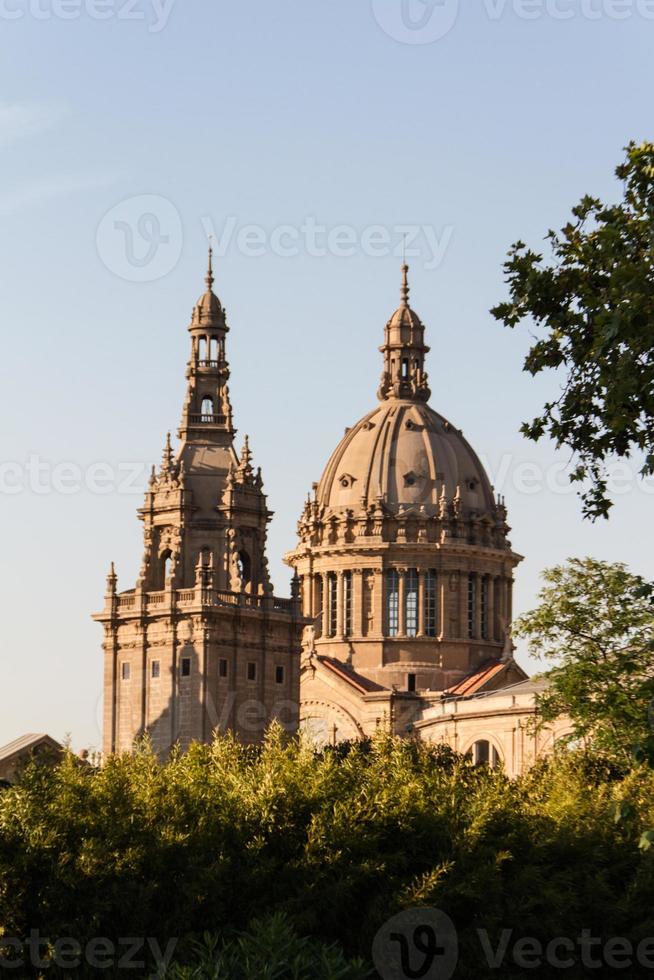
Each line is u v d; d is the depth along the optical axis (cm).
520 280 13888
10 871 13775
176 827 14275
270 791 14625
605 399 13162
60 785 14650
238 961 11569
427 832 14650
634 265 12756
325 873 14138
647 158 13125
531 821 15400
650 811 16500
